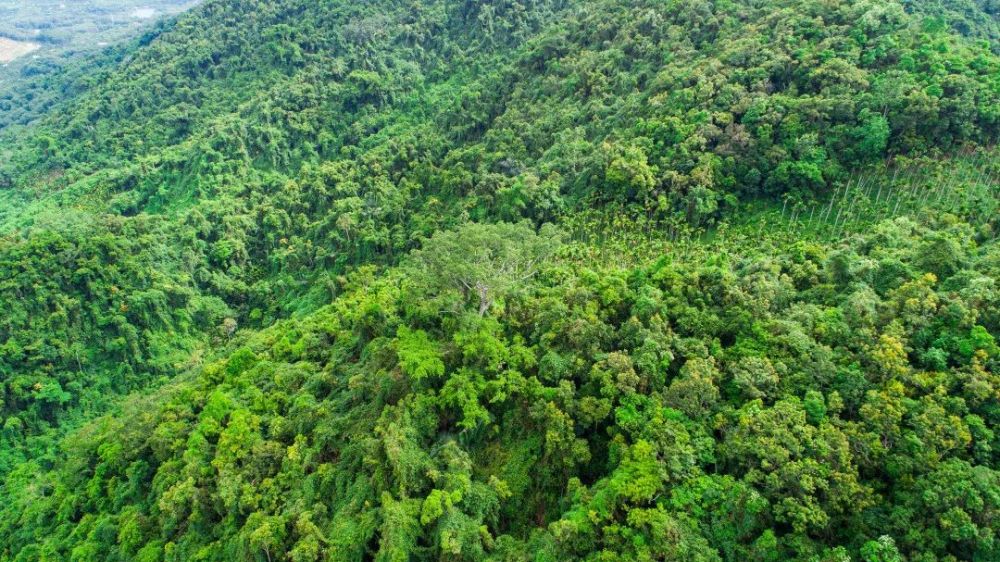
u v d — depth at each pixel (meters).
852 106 81.44
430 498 40.94
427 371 48.91
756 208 82.94
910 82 80.94
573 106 116.44
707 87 92.06
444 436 48.16
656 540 33.38
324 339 70.38
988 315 42.69
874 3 96.00
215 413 58.38
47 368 93.69
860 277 50.84
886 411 36.91
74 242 105.88
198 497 50.66
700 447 38.06
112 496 59.69
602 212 85.31
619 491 35.88
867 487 34.41
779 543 33.38
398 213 115.12
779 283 52.16
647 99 101.62
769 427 37.31
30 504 68.31
